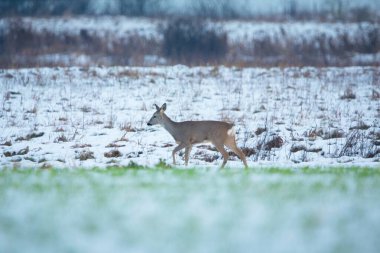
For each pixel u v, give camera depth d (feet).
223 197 100.48
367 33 495.00
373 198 101.71
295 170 145.28
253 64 372.99
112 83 311.68
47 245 72.38
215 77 328.70
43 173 137.28
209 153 201.77
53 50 456.45
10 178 127.65
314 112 261.24
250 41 491.72
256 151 204.23
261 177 126.93
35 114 254.06
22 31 476.95
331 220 84.53
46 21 553.64
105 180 122.31
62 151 202.18
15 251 69.92
